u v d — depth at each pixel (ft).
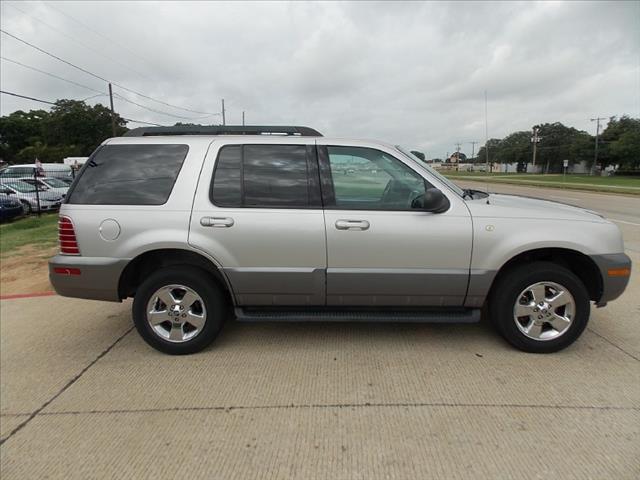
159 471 7.38
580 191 82.33
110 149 11.69
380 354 11.53
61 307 16.12
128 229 11.10
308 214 11.05
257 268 11.18
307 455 7.70
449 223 10.94
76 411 9.24
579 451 7.68
